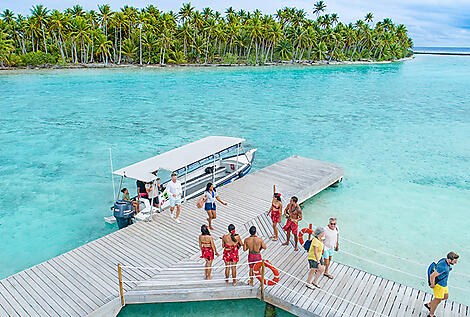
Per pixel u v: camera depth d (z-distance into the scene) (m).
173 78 64.69
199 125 31.41
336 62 113.19
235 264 9.09
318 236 8.90
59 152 23.64
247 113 36.81
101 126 30.56
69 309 8.24
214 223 12.44
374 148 25.30
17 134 27.77
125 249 10.73
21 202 16.25
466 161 22.61
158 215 12.84
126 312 9.12
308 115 36.31
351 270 10.01
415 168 21.34
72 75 64.50
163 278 9.42
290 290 9.14
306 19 109.88
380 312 8.43
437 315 8.34
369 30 120.62
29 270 9.67
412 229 14.27
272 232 12.01
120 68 79.12
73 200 16.53
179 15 94.31
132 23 86.19
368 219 15.01
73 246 12.72
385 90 54.81
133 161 22.02
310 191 16.03
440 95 49.81
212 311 9.16
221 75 71.94
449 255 7.64
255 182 16.39
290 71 84.44
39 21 74.81
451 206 16.33
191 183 15.97
